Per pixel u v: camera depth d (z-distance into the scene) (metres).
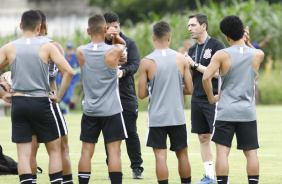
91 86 19.34
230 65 19.25
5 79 20.75
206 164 22.45
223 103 19.42
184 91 20.53
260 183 22.38
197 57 22.88
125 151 31.56
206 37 22.92
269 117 48.38
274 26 69.19
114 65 19.27
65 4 177.88
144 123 40.78
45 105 18.78
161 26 20.06
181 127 20.02
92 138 19.77
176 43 64.56
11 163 24.20
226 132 19.38
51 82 20.53
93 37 19.50
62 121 20.33
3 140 35.28
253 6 71.88
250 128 19.41
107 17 22.62
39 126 18.89
